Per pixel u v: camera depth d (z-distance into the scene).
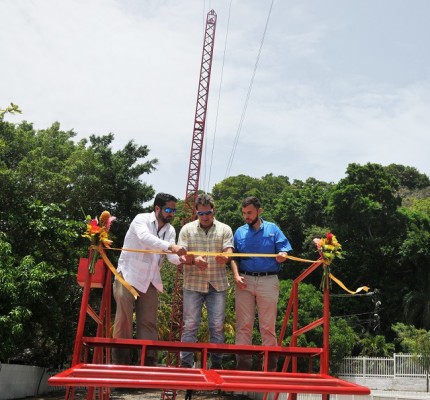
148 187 39.53
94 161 34.94
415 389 36.16
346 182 54.19
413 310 45.28
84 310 4.24
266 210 59.66
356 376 38.34
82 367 3.99
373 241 50.88
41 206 24.88
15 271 21.98
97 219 4.50
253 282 6.27
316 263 4.72
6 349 20.89
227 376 3.91
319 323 4.75
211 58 58.69
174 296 41.66
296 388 3.48
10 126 33.91
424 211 58.84
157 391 31.39
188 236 6.27
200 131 56.06
